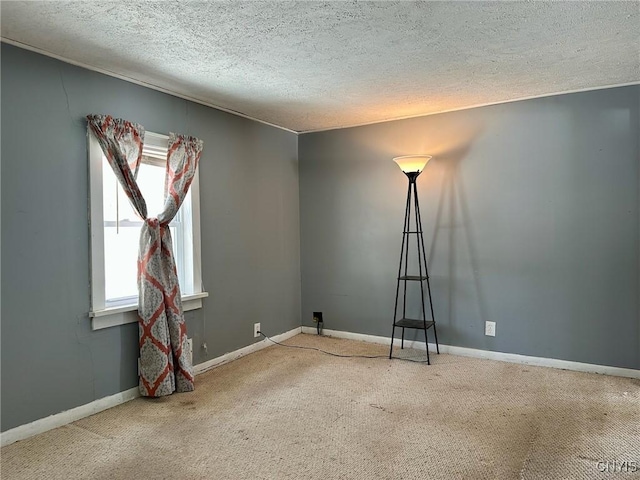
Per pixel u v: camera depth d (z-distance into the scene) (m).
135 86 2.97
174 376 3.02
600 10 2.08
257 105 3.62
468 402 2.82
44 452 2.23
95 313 2.67
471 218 3.79
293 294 4.59
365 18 2.13
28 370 2.38
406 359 3.74
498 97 3.52
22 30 2.20
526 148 3.55
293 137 4.61
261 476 2.02
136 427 2.51
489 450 2.22
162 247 3.01
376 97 3.46
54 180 2.50
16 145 2.33
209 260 3.54
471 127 3.76
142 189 3.18
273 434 2.42
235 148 3.83
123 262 3.00
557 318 3.48
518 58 2.69
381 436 2.38
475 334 3.80
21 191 2.35
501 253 3.67
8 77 2.30
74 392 2.60
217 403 2.84
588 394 2.92
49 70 2.48
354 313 4.41
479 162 3.74
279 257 4.38
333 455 2.19
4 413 2.29
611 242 3.28
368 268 4.31
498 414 2.63
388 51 2.55
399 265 4.14
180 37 2.31
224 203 3.70
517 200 3.60
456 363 3.62
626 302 3.24
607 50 2.58
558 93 3.41
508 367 3.51
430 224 3.97
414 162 3.63
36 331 2.42
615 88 3.23
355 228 4.37
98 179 2.71
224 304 3.69
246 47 2.46
